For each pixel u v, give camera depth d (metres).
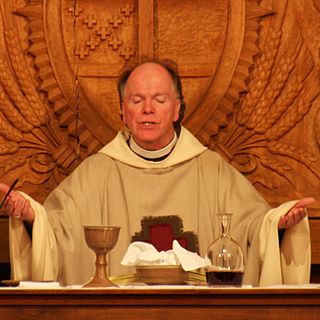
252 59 14.71
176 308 8.43
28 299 8.39
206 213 13.32
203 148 13.78
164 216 13.24
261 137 14.67
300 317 8.45
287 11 14.80
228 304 8.44
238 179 13.59
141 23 14.66
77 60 14.73
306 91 14.69
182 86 14.69
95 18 14.80
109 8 14.82
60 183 13.54
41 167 14.58
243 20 14.73
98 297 8.39
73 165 14.61
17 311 8.39
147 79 13.24
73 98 14.67
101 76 14.73
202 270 11.28
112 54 14.77
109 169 13.54
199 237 13.21
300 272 12.38
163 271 10.29
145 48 14.65
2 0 14.77
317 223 14.33
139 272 10.39
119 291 8.38
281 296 8.45
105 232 9.70
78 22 14.77
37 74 14.73
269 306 8.46
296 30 14.77
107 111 14.69
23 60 14.71
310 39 14.73
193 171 13.54
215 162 13.69
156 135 13.24
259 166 14.63
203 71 14.69
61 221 12.87
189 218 13.26
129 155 13.57
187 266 10.22
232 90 14.69
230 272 9.55
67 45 14.75
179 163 13.55
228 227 9.81
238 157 14.66
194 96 14.67
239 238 13.00
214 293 8.41
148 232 13.16
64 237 12.77
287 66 14.71
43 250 12.12
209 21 14.77
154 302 8.41
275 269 12.34
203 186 13.45
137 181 13.43
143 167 13.50
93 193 13.34
